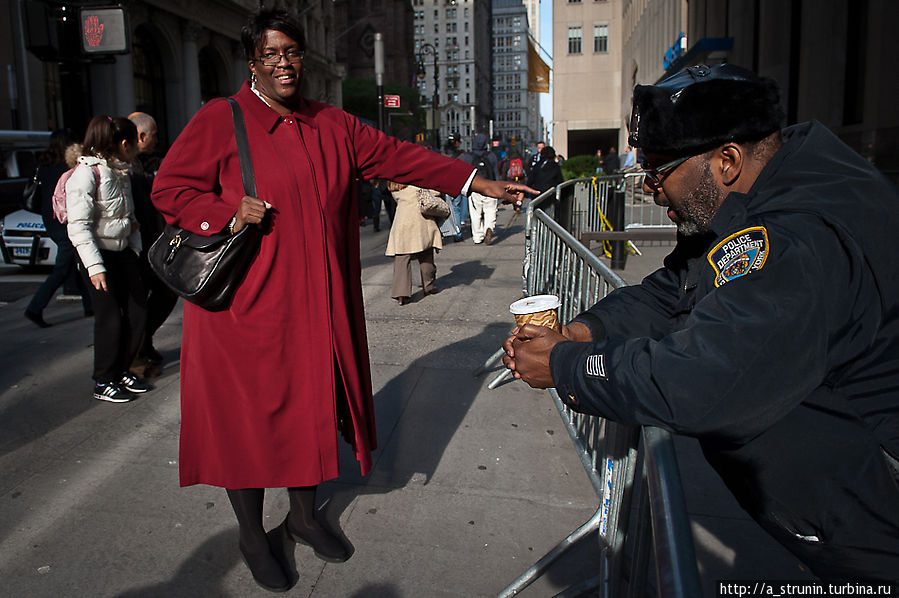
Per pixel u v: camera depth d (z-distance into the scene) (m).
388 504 3.01
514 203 2.79
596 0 44.75
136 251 4.34
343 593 2.44
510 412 4.00
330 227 2.45
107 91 26.00
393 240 6.58
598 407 1.25
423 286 7.10
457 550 2.68
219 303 2.30
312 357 2.41
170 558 2.65
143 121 4.52
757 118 1.23
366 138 2.68
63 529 2.84
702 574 2.49
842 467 1.17
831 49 11.77
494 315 6.19
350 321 2.63
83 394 4.38
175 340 5.58
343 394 2.54
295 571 2.57
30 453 3.54
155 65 31.09
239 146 2.34
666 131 1.29
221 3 34.06
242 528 2.54
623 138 43.09
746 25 16.22
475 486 3.16
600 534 2.12
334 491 3.13
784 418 1.18
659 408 1.13
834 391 1.17
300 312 2.39
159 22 29.41
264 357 2.37
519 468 3.33
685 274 1.70
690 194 1.34
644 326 1.76
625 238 7.60
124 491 3.16
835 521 1.19
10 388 4.49
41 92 21.80
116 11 6.60
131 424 3.91
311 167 2.40
